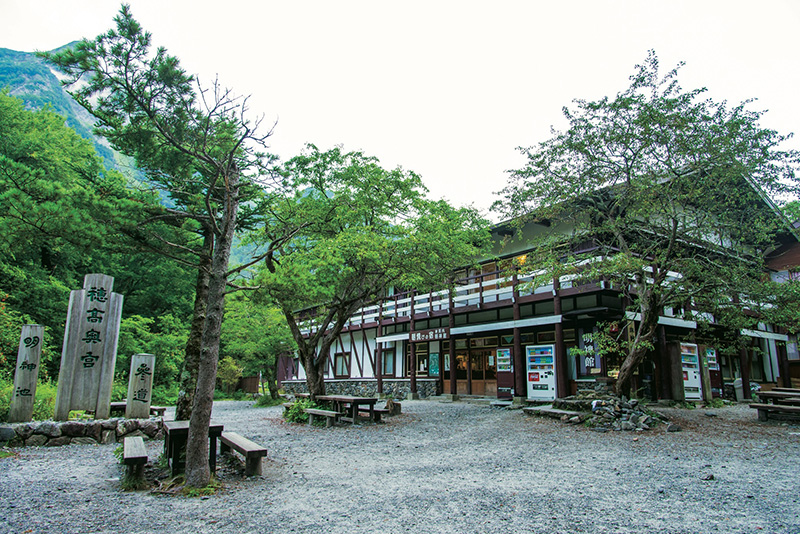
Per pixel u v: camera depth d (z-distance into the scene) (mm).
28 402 8945
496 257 17016
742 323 12086
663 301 11242
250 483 5898
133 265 24922
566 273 12039
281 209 12375
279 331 21359
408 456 7934
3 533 4078
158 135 6648
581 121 10953
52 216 5125
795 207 11828
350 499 5164
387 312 21953
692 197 10531
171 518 4484
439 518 4496
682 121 9500
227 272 5898
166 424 6520
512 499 5137
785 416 11602
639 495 5250
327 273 10820
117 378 18297
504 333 17656
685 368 15406
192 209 8172
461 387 19234
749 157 9742
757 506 4820
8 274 16375
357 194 12836
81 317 9555
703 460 7191
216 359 5762
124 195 6648
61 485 5746
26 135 18328
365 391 23125
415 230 12625
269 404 21000
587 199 11883
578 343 15461
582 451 8125
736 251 11758
